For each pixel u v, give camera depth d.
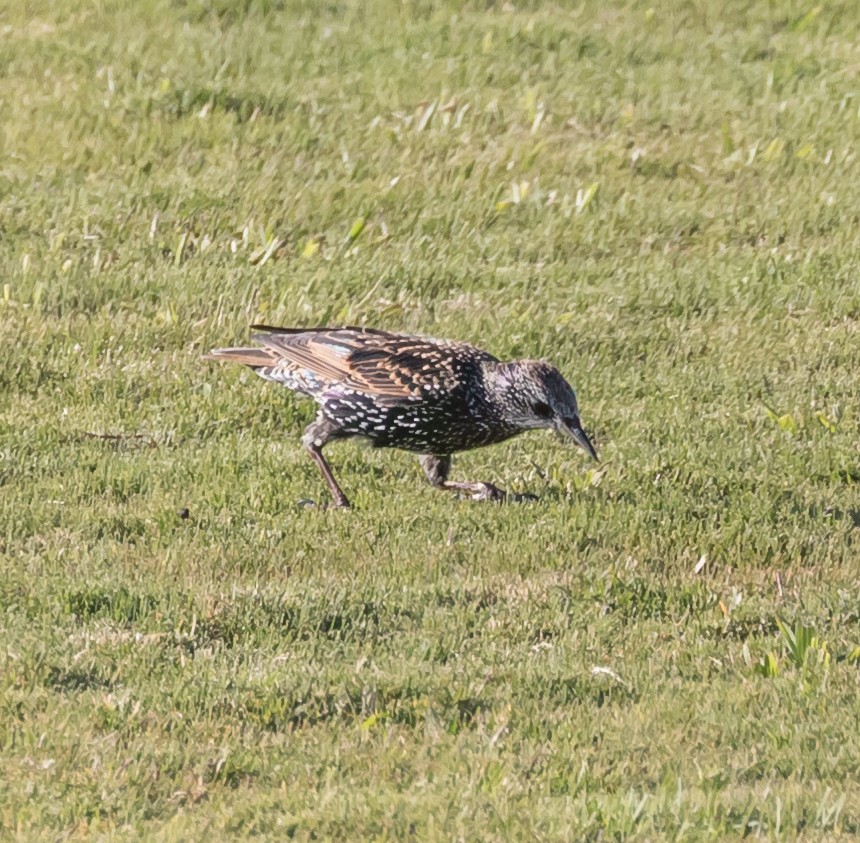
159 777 8.39
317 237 18.83
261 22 25.67
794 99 23.56
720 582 11.48
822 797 8.29
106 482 12.86
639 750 8.88
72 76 23.02
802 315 17.41
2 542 11.61
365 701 9.30
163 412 14.42
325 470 12.86
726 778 8.52
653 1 27.05
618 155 21.41
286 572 11.34
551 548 11.88
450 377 12.51
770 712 9.38
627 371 15.94
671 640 10.47
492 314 16.91
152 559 11.38
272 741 8.91
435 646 10.11
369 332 13.02
